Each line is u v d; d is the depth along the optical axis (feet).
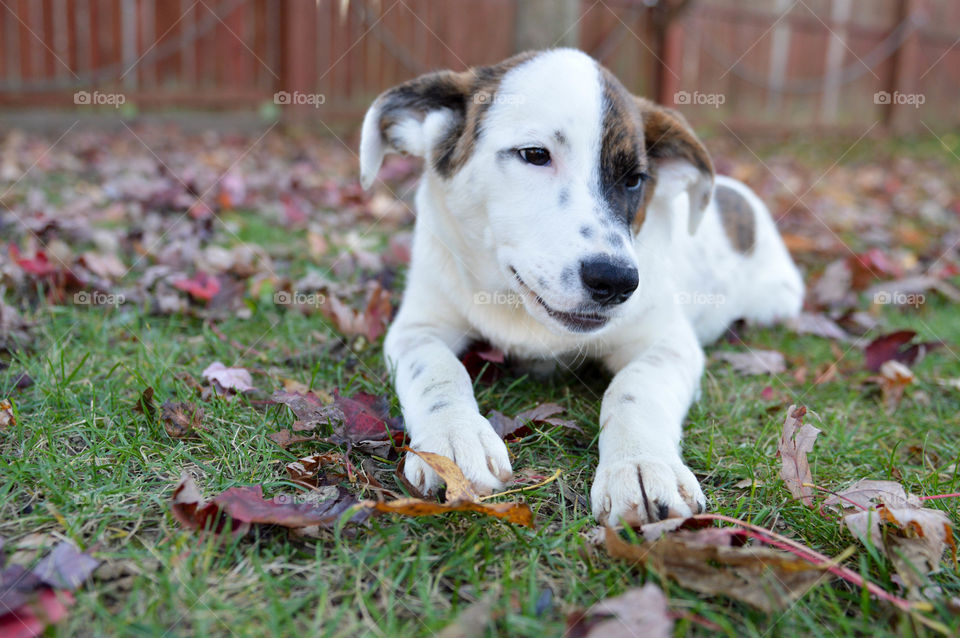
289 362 2.05
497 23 6.83
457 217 1.89
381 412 1.73
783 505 1.53
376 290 2.27
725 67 7.80
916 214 4.67
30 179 3.99
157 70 6.25
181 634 1.20
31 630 1.16
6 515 1.40
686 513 1.42
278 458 1.59
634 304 1.76
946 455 1.80
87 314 2.21
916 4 8.85
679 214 2.21
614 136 1.77
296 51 6.38
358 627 1.23
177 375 1.90
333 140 6.19
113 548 1.33
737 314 2.54
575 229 1.68
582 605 1.27
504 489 1.52
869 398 2.12
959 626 1.25
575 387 2.00
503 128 1.78
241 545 1.35
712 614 1.25
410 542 1.38
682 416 1.77
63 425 1.64
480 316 1.92
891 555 1.35
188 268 2.67
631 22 6.53
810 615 1.28
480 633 1.21
